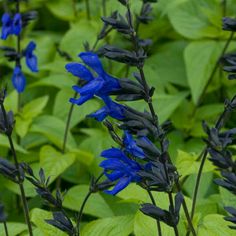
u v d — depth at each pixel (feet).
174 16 28.43
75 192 21.04
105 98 11.71
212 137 10.64
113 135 12.84
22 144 25.32
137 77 11.82
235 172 10.77
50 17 35.63
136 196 17.22
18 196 23.18
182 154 18.95
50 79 26.55
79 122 26.89
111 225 16.46
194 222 16.49
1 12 36.35
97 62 11.55
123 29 11.71
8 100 25.57
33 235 16.92
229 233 15.53
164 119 23.52
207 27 27.58
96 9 32.99
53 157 22.02
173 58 29.14
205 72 25.90
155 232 15.71
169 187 11.67
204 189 20.48
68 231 13.17
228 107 13.28
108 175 12.22
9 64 29.94
